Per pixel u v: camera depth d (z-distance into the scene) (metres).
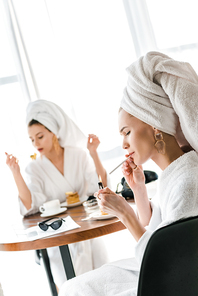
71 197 2.15
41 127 2.32
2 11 2.89
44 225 1.65
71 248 2.16
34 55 2.91
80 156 2.41
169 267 0.77
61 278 2.18
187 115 1.02
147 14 3.14
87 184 2.36
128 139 1.14
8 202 2.77
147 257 0.78
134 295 1.08
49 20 2.95
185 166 1.02
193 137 1.04
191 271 0.76
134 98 1.10
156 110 1.06
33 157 2.38
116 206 1.13
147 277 0.78
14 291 2.75
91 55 3.03
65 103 2.96
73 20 3.01
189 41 3.26
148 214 1.36
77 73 3.00
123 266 1.24
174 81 1.04
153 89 1.06
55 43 2.96
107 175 2.30
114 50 3.08
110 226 1.52
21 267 2.77
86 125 3.00
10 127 2.82
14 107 2.84
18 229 1.84
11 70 2.87
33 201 2.21
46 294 2.72
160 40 3.22
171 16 3.23
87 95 3.01
